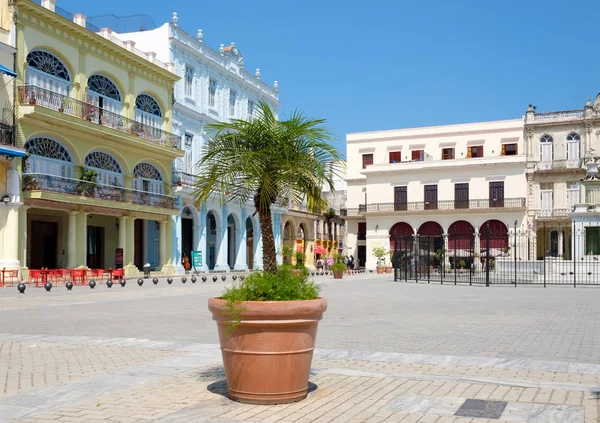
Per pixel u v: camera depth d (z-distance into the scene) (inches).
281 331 226.7
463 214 2209.6
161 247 1549.0
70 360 329.1
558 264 1288.1
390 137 2417.6
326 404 231.6
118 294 859.4
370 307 661.3
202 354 345.7
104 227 1502.2
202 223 1718.8
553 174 2124.8
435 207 2250.2
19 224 1135.0
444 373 293.1
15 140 1104.8
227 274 1656.0
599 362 323.6
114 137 1321.4
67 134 1222.3
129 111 1433.3
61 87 1243.8
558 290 985.5
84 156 1279.5
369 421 210.8
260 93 2101.4
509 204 2155.5
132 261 1428.4
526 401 236.7
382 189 2351.1
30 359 332.2
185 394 248.2
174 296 825.5
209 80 1797.5
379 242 2336.4
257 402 229.5
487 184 2198.6
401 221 2305.6
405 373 291.4
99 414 220.2
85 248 1284.4
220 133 297.7
